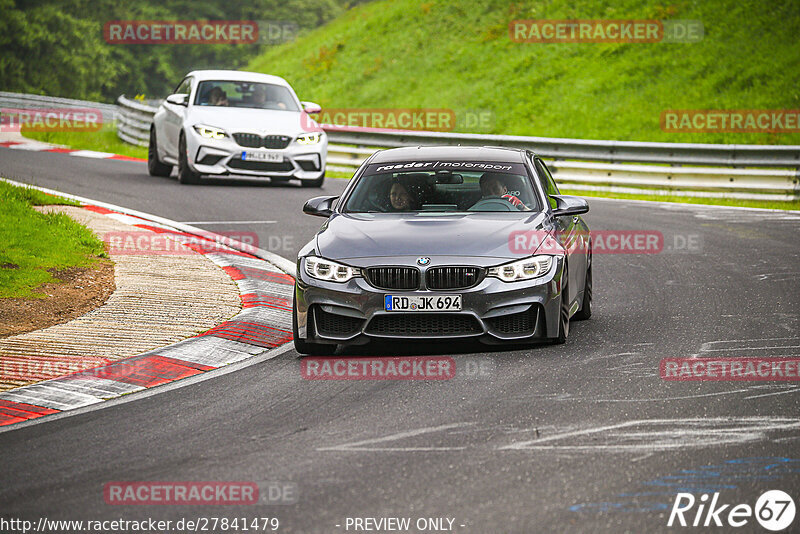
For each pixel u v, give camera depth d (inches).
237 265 1642.5
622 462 741.9
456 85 5334.6
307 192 2581.2
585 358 1086.4
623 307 1398.9
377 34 6299.2
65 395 968.3
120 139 3981.3
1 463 772.6
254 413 904.3
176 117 2657.5
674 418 857.5
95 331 1201.4
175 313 1302.9
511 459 753.0
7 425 879.1
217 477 728.3
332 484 706.2
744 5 5147.6
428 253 1099.9
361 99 5541.3
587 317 1325.0
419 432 831.1
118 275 1512.1
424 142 3255.4
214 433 842.8
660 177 2947.8
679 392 942.4
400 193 1246.3
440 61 5654.5
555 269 1123.3
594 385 972.6
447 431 831.7
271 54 7426.2
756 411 875.4
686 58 4869.6
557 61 5226.4
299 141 2603.3
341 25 7017.7
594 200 2753.4
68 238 1651.1
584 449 774.5
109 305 1330.0
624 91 4776.1
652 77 4820.4
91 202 2233.0
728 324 1266.0
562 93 4916.3
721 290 1515.7
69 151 3432.6
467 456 762.8
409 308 1085.8
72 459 779.4
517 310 1094.4
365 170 1306.6
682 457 751.1
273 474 732.0
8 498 694.5
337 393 968.3
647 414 870.4
